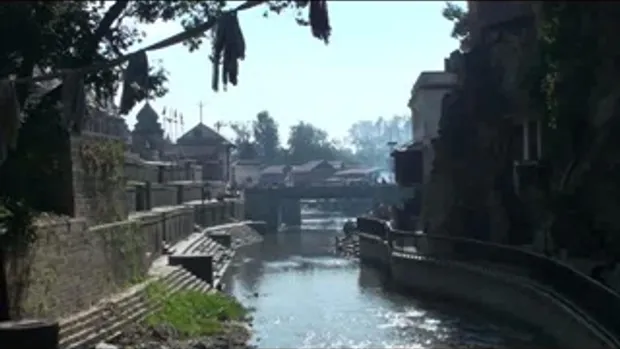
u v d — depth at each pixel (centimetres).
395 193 11369
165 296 3728
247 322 3831
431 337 3409
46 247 2705
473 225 4950
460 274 4409
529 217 4456
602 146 3316
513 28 4500
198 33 1419
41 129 2998
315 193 11725
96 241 3269
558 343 3027
